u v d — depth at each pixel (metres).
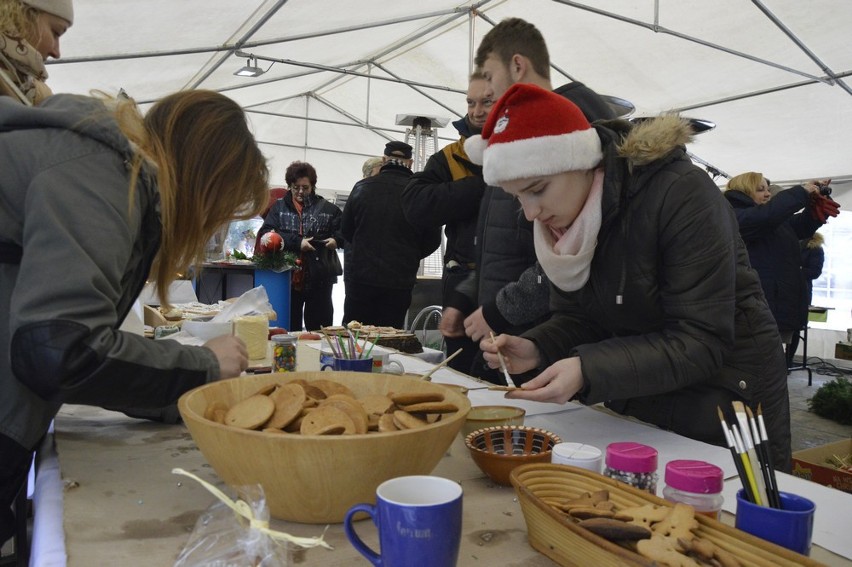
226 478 0.77
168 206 0.93
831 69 5.47
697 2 4.98
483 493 0.91
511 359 1.39
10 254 0.87
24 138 0.83
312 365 1.74
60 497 0.85
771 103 6.16
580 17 5.49
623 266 1.25
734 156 7.23
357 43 6.66
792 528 0.64
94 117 0.85
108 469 0.96
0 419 0.91
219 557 0.61
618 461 0.81
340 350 1.63
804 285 6.05
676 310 1.20
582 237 1.25
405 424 0.77
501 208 2.02
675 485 0.75
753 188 4.27
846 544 0.77
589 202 1.23
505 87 1.84
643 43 5.70
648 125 1.21
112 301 0.85
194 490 0.88
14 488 0.98
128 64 5.41
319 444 0.69
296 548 0.71
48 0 1.23
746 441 0.72
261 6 4.91
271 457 0.70
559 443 0.95
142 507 0.82
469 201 2.47
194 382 0.91
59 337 0.76
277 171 9.41
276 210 4.64
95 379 0.80
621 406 1.43
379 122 8.98
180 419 1.24
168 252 1.01
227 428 0.71
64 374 0.76
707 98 6.39
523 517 0.82
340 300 8.09
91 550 0.69
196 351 0.94
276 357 1.59
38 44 1.25
